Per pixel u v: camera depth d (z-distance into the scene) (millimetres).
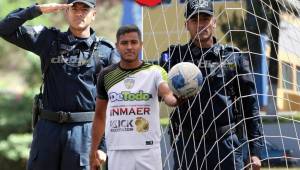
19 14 17969
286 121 22000
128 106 15984
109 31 46125
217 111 17047
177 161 17359
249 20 20906
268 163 20328
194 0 17219
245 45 20906
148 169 15836
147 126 15898
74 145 17641
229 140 17125
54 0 38625
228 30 19047
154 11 20766
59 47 17953
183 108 17203
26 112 40594
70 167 17688
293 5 20844
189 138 17172
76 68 17828
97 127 16891
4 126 40094
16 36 18078
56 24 40531
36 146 17891
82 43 17938
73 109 17703
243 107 17438
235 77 17172
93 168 17094
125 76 16125
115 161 16000
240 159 17328
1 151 38625
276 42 20188
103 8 47312
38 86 41344
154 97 16016
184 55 17344
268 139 21938
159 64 17562
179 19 20469
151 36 20688
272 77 20328
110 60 17984
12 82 46062
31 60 41094
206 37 17156
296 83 21234
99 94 16641
